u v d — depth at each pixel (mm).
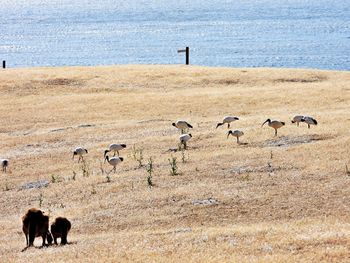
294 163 96125
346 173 90062
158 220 76438
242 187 86875
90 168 104312
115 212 80250
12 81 176250
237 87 167250
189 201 82500
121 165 103062
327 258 53281
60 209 83875
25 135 130250
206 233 65250
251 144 109375
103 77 179500
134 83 173250
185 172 95625
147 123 133500
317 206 78688
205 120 132750
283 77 175500
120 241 64375
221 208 79562
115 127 131375
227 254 56000
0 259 60062
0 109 151875
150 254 57281
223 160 100438
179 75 180125
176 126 119375
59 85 173000
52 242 67562
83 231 74375
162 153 108688
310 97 149125
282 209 78312
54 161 110625
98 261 55688
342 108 136750
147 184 90875
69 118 142000
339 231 63312
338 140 106438
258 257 54375
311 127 116875
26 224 64750
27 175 103188
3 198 91875
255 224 72750
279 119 126750
